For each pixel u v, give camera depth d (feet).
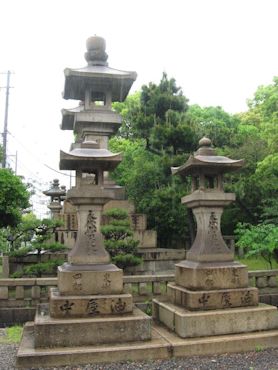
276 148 54.75
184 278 33.09
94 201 30.50
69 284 28.73
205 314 29.17
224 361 25.91
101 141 61.77
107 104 61.52
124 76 57.88
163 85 75.31
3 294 37.96
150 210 70.95
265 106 75.92
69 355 25.43
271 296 41.88
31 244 54.80
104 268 29.55
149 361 26.04
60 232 59.82
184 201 35.65
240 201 70.23
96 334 27.12
